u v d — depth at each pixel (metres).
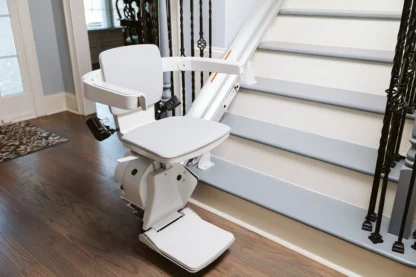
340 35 2.22
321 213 1.70
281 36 2.46
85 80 1.42
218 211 2.03
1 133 3.19
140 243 1.82
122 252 1.76
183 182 1.76
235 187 1.91
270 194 1.85
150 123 1.67
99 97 1.36
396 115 1.37
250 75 2.24
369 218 1.58
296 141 1.92
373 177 1.64
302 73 2.20
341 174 1.76
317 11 2.28
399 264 1.44
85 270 1.64
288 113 2.09
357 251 1.55
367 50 2.09
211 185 1.96
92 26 5.76
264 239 1.84
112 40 6.05
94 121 1.61
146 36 2.25
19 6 3.28
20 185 2.35
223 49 2.38
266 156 2.00
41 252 1.75
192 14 2.14
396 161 1.70
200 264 1.54
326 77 2.12
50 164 2.63
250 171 2.08
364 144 1.86
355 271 1.59
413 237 1.51
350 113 1.85
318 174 1.84
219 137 1.55
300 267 1.66
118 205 2.14
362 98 1.89
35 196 2.23
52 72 3.65
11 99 3.44
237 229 1.91
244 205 1.89
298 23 2.36
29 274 1.62
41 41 3.50
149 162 1.62
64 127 3.34
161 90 1.76
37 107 3.61
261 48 2.30
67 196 2.23
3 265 1.67
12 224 1.96
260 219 1.86
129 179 1.64
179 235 1.70
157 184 1.62
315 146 1.86
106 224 1.97
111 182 2.39
